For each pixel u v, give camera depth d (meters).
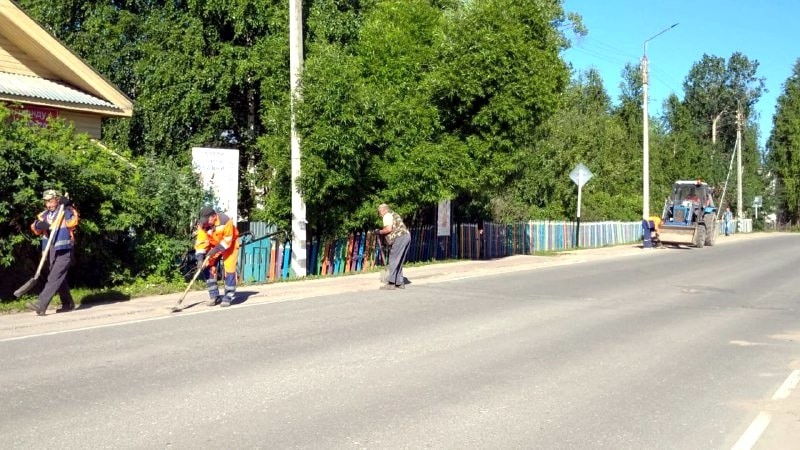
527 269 19.53
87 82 17.89
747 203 70.56
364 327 9.88
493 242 25.30
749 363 8.23
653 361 8.20
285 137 16.80
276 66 22.36
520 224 27.38
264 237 16.12
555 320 10.80
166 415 5.86
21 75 17.55
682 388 7.07
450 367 7.65
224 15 23.28
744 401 6.66
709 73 90.75
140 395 6.42
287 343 8.73
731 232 55.31
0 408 6.00
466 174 18.98
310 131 15.84
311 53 19.67
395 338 9.14
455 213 24.38
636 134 54.41
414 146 18.17
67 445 5.13
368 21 21.36
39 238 11.50
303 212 16.05
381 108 16.72
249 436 5.37
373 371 7.41
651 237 31.95
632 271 19.20
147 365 7.54
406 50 19.66
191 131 24.08
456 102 19.31
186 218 14.48
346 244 18.11
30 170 11.39
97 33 23.91
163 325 9.91
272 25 22.47
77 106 16.97
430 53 19.73
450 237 22.88
